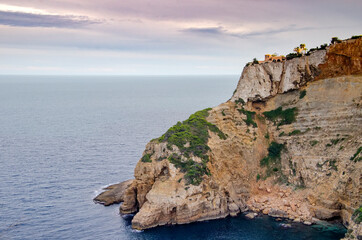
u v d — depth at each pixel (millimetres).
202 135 108625
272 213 98250
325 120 104312
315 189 97312
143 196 101750
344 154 94938
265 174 109312
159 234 88938
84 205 104375
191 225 93625
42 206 103000
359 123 97250
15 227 91438
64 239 86375
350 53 102000
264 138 114875
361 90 100000
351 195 87750
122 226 93125
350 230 72250
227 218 97438
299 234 87188
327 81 107062
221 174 105812
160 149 104250
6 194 110312
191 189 95750
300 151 106000
